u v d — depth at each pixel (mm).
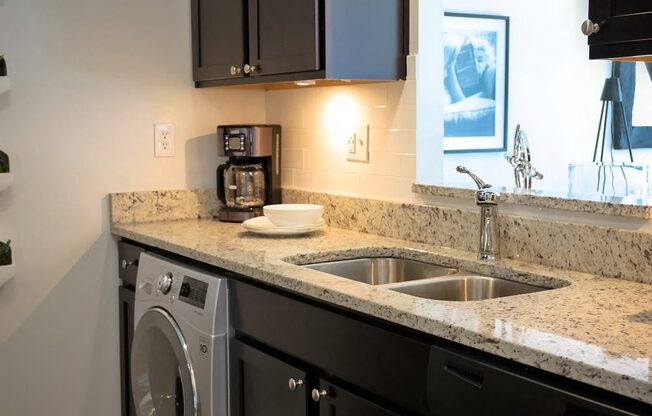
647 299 1717
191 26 3137
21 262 2889
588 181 2422
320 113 2982
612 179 2377
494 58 3549
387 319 1667
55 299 2963
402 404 1683
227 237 2689
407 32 2572
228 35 2875
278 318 2090
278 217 2668
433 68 2572
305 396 1989
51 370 2984
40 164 2891
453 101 3438
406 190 2604
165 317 2486
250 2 2736
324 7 2412
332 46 2430
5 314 2883
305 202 3061
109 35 2982
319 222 2768
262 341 2168
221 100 3230
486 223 2205
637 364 1248
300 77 2521
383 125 2682
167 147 3123
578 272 2039
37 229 2906
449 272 2283
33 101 2859
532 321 1524
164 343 2562
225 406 2334
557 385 1333
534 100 3729
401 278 2463
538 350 1334
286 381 2057
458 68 3439
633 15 1589
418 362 1630
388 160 2670
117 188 3037
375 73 2527
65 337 2998
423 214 2514
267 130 3027
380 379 1742
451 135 3443
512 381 1393
